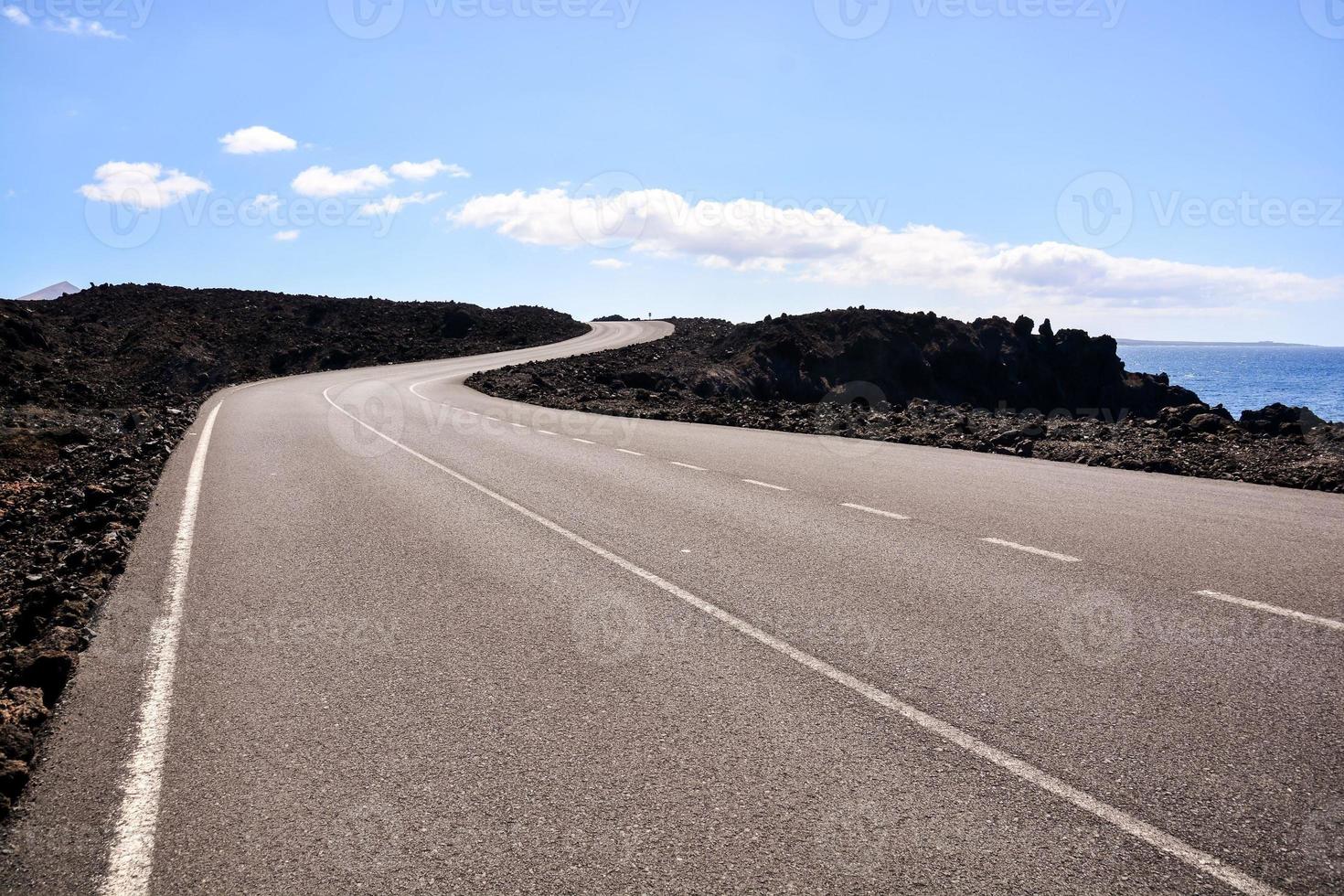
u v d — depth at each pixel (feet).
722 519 26.22
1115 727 11.50
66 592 19.43
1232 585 17.83
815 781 10.37
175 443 51.96
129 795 10.69
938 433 49.11
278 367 229.04
